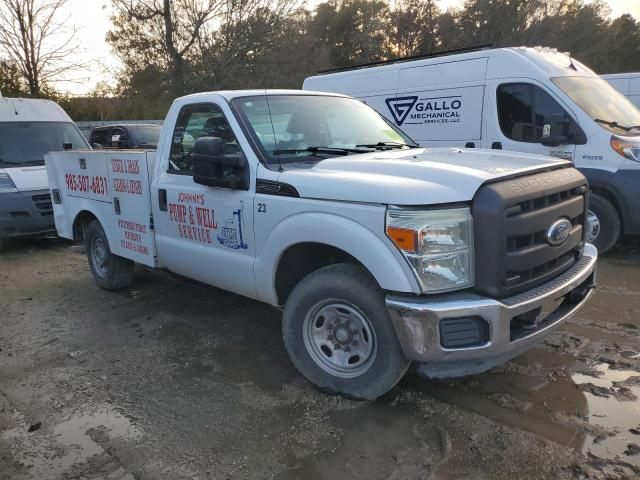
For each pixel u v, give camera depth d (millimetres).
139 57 28859
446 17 41812
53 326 5281
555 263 3473
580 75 7355
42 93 22469
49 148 9828
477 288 3092
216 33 28766
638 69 46969
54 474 3039
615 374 3811
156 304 5754
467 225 3055
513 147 7301
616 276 6082
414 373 3941
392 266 3078
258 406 3621
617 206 6676
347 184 3322
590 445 3033
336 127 4598
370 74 8984
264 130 4164
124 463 3102
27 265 7879
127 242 5477
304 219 3506
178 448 3215
